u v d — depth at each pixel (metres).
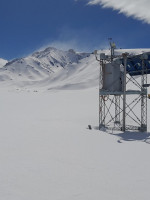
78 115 39.69
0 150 16.34
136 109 45.81
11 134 22.38
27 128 26.08
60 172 12.34
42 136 21.70
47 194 9.70
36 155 15.38
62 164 13.69
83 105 56.16
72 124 30.20
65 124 29.88
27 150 16.56
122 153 16.64
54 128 26.48
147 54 29.97
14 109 49.06
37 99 78.38
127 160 14.85
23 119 34.06
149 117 37.72
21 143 18.62
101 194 9.83
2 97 87.62
